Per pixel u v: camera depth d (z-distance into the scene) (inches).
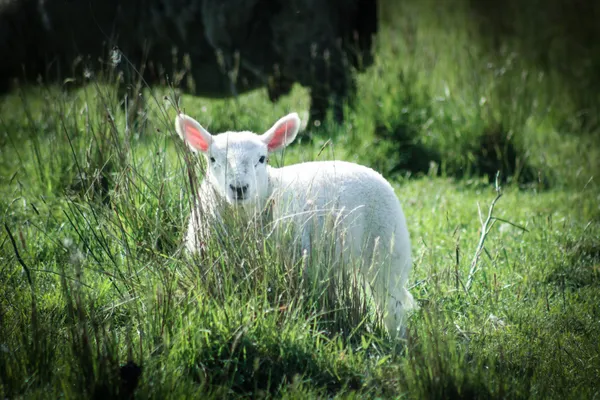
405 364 525.0
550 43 1678.2
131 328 559.8
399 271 661.3
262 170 652.7
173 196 669.3
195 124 660.7
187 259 596.1
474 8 1891.0
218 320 544.1
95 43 1258.0
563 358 570.9
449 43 1622.8
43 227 753.6
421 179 1103.6
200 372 498.9
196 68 1266.0
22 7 1279.5
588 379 535.2
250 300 554.9
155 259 599.5
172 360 517.0
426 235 849.5
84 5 1240.8
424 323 576.4
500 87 1327.5
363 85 1272.1
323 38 1214.9
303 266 585.0
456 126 1187.3
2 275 638.5
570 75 1529.3
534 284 717.3
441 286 666.2
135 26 1238.9
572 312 653.9
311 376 528.7
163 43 1242.6
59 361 514.3
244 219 644.7
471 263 721.6
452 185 1079.0
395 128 1177.4
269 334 538.3
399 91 1222.3
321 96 1256.8
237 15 1187.9
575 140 1277.1
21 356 503.5
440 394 492.7
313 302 586.6
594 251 809.5
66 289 523.5
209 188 640.4
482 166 1144.2
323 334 581.3
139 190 661.3
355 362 548.1
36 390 467.2
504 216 934.4
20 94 1090.1
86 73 746.8
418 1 2102.6
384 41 1616.6
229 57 1227.9
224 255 585.6
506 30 1753.2
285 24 1204.5
